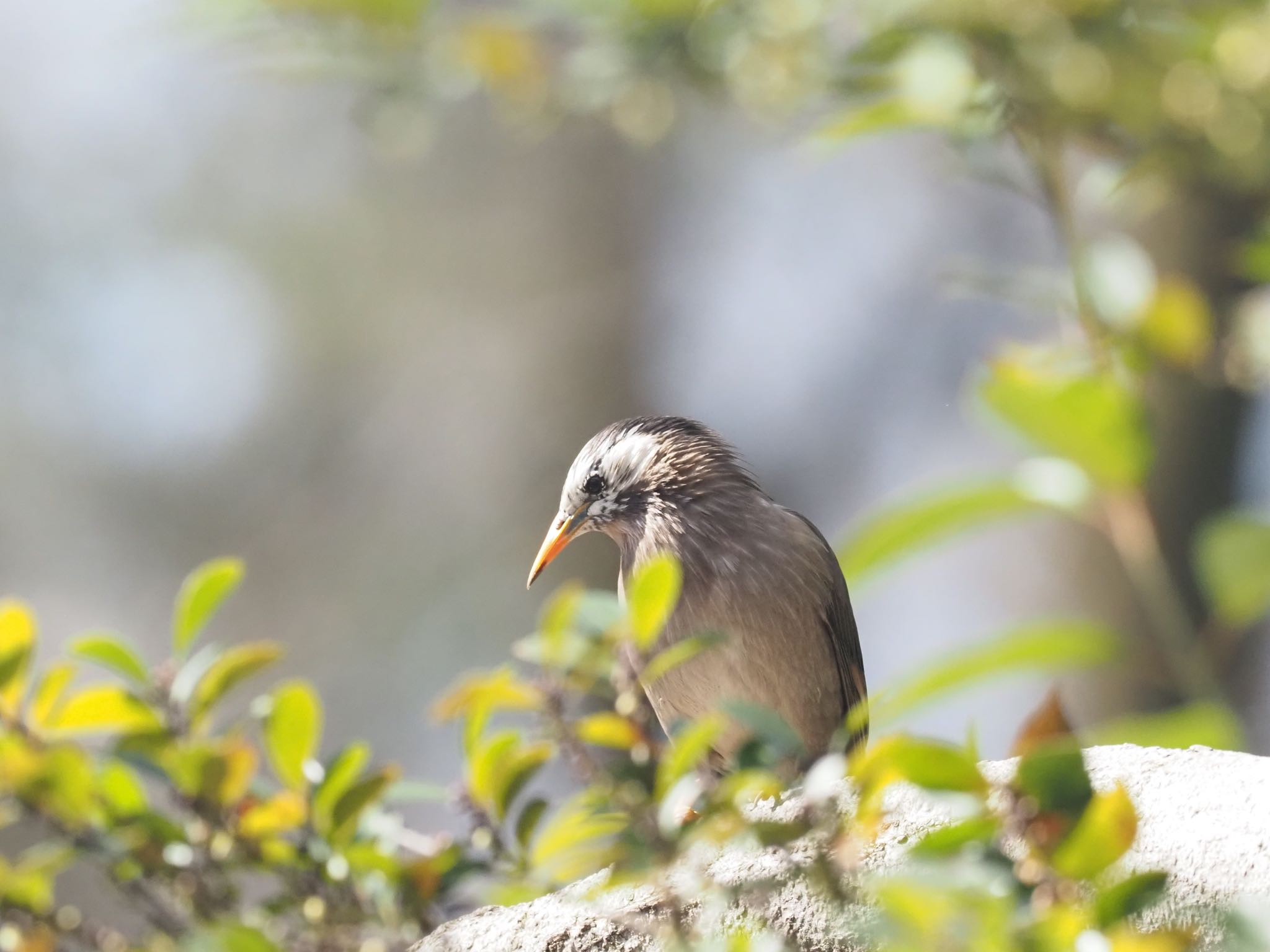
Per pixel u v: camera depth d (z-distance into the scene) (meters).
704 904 5.56
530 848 5.59
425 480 6.50
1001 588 6.07
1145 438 5.55
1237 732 5.55
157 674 5.59
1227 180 5.71
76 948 5.59
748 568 5.72
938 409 6.14
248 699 6.16
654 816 5.52
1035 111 5.68
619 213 6.54
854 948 5.54
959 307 6.14
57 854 5.58
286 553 6.52
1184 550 5.93
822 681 5.73
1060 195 5.66
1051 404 5.55
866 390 6.16
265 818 5.59
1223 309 5.86
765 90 5.71
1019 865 5.21
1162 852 5.54
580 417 6.38
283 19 5.72
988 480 5.55
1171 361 5.62
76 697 5.59
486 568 6.19
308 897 5.59
